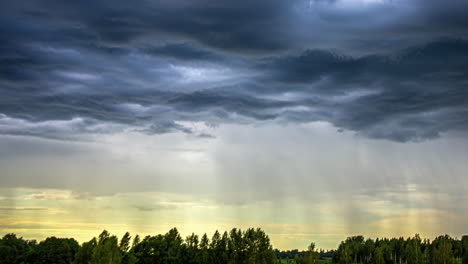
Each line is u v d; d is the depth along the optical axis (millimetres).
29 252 173250
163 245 197750
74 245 187625
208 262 199125
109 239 171625
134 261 180250
